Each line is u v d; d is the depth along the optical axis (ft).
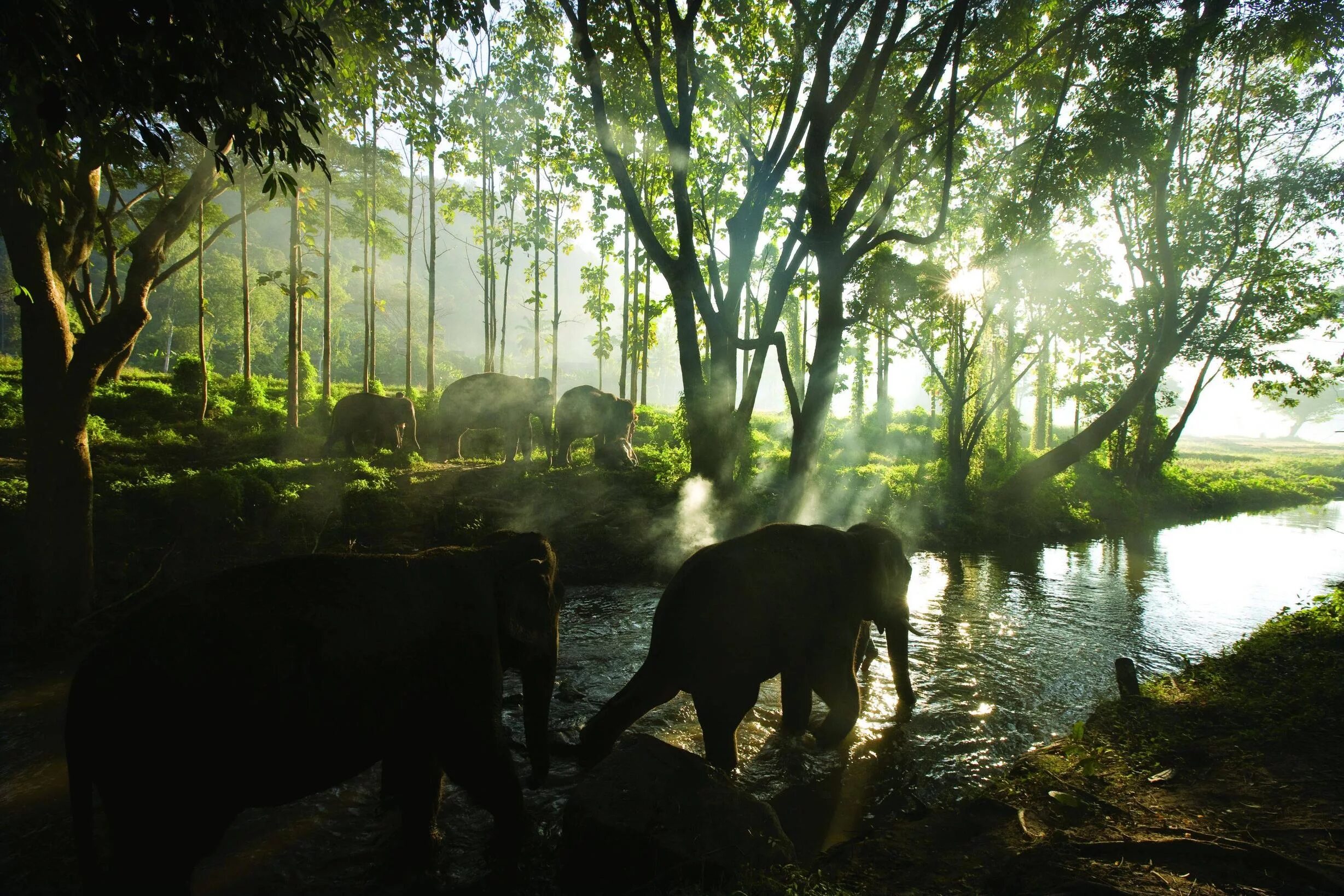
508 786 12.82
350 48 30.09
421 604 12.03
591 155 55.21
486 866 13.37
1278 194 56.70
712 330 43.21
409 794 13.35
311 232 74.02
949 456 61.98
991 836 12.92
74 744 9.64
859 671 23.79
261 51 12.23
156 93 12.19
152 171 54.65
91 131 13.37
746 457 51.26
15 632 24.26
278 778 10.50
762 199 42.73
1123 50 38.58
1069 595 36.22
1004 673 24.17
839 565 18.75
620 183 41.52
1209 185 60.95
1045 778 14.85
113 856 9.70
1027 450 85.10
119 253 44.24
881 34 40.75
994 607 33.35
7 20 10.36
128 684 9.57
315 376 80.07
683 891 11.14
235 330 155.53
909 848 12.96
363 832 14.66
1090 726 18.13
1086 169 41.34
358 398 52.85
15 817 14.89
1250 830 12.01
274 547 32.60
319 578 11.30
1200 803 13.25
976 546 50.67
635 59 43.60
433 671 11.99
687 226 40.65
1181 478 86.12
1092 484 73.05
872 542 19.97
